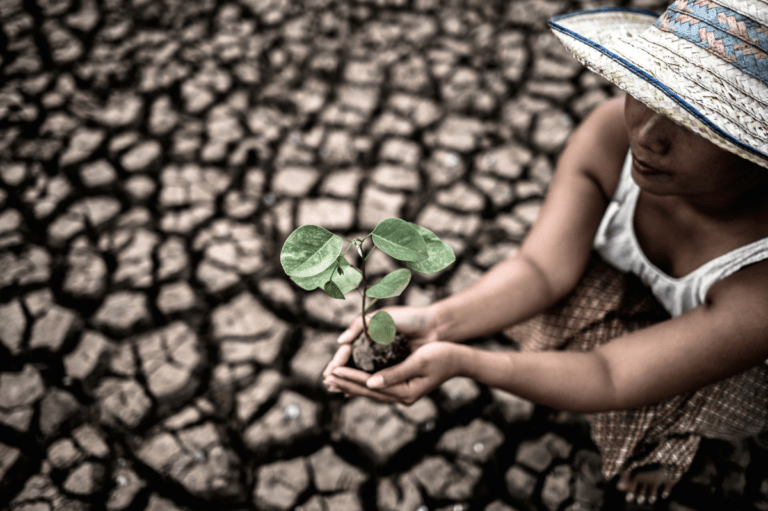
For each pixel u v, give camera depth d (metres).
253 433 1.55
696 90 0.99
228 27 2.57
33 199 1.86
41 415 1.54
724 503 1.45
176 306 1.71
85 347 1.64
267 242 1.85
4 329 1.64
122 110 2.16
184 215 1.88
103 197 1.89
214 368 1.63
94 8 2.54
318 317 1.72
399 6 2.73
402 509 1.46
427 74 2.42
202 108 2.20
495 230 1.88
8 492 1.45
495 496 1.48
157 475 1.48
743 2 0.98
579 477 1.49
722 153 1.01
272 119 2.20
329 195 1.96
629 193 1.26
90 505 1.44
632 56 1.04
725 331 1.13
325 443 1.54
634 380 1.18
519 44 2.52
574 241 1.28
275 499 1.47
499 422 1.56
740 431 1.33
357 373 1.22
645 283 1.32
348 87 2.36
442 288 1.78
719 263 1.16
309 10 2.69
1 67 2.24
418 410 1.57
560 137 2.13
